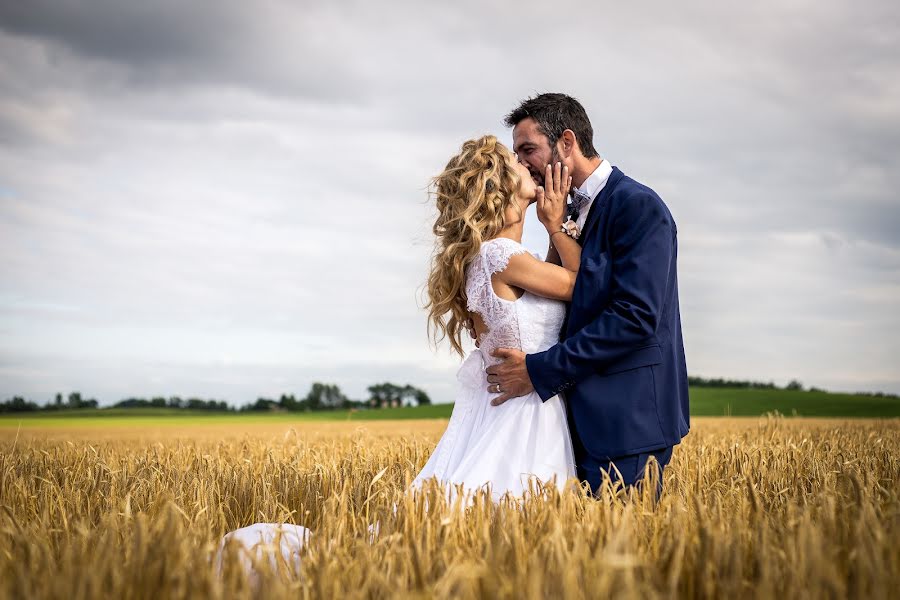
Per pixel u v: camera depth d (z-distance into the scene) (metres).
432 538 2.45
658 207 3.45
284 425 30.05
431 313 3.74
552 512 2.58
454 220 3.56
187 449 7.64
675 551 2.14
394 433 14.45
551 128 3.73
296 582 2.25
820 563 2.00
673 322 3.64
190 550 2.38
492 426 3.50
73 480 4.69
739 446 5.51
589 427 3.39
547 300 3.54
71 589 2.03
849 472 3.70
